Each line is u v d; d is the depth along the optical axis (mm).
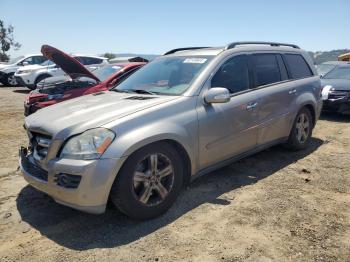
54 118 3750
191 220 3719
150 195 3648
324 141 6773
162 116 3752
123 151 3342
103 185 3287
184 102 3994
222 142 4355
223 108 4316
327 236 3393
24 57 20312
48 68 17016
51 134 3508
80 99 4492
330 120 8836
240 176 4934
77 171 3248
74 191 3277
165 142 3773
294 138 5785
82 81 8430
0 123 8984
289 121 5523
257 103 4801
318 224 3613
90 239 3402
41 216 3863
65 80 9000
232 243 3293
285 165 5387
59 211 3967
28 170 3805
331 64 10922
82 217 3820
